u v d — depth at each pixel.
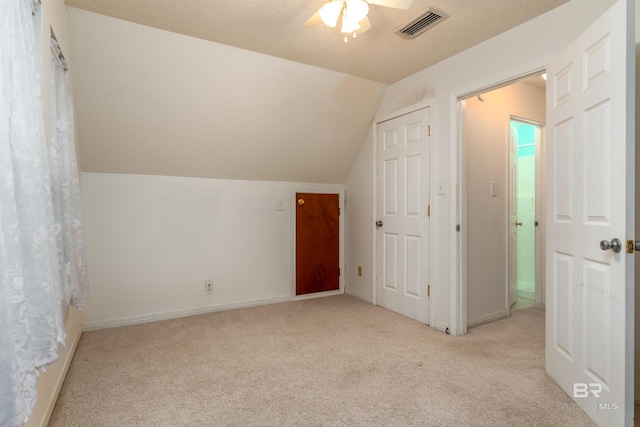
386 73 3.14
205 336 2.75
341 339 2.67
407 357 2.34
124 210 3.08
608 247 1.46
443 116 2.86
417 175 3.13
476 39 2.49
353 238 4.07
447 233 2.82
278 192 3.81
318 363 2.25
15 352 0.97
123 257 3.07
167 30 2.37
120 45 2.36
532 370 2.15
